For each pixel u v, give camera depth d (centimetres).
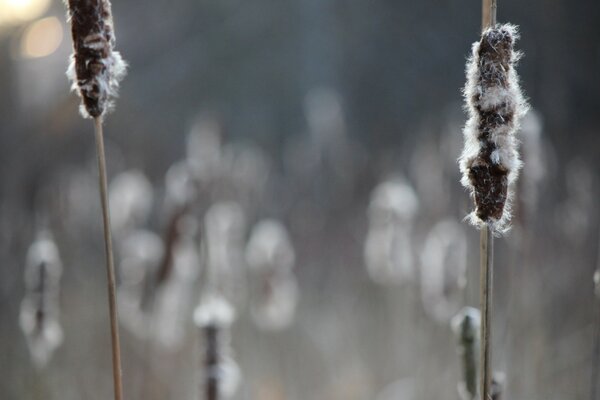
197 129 832
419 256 987
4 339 988
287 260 949
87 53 347
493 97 329
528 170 616
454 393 866
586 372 797
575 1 1730
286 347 1031
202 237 706
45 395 828
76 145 1920
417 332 955
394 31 2550
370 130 2445
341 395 991
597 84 1684
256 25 2727
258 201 1334
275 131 2652
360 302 1207
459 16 2428
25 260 1225
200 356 565
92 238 1362
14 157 1705
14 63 1783
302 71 2675
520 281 716
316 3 2653
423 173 1068
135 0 2670
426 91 2455
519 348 760
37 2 1770
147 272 776
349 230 1464
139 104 2588
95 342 938
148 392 809
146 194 938
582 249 1040
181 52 2714
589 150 1527
